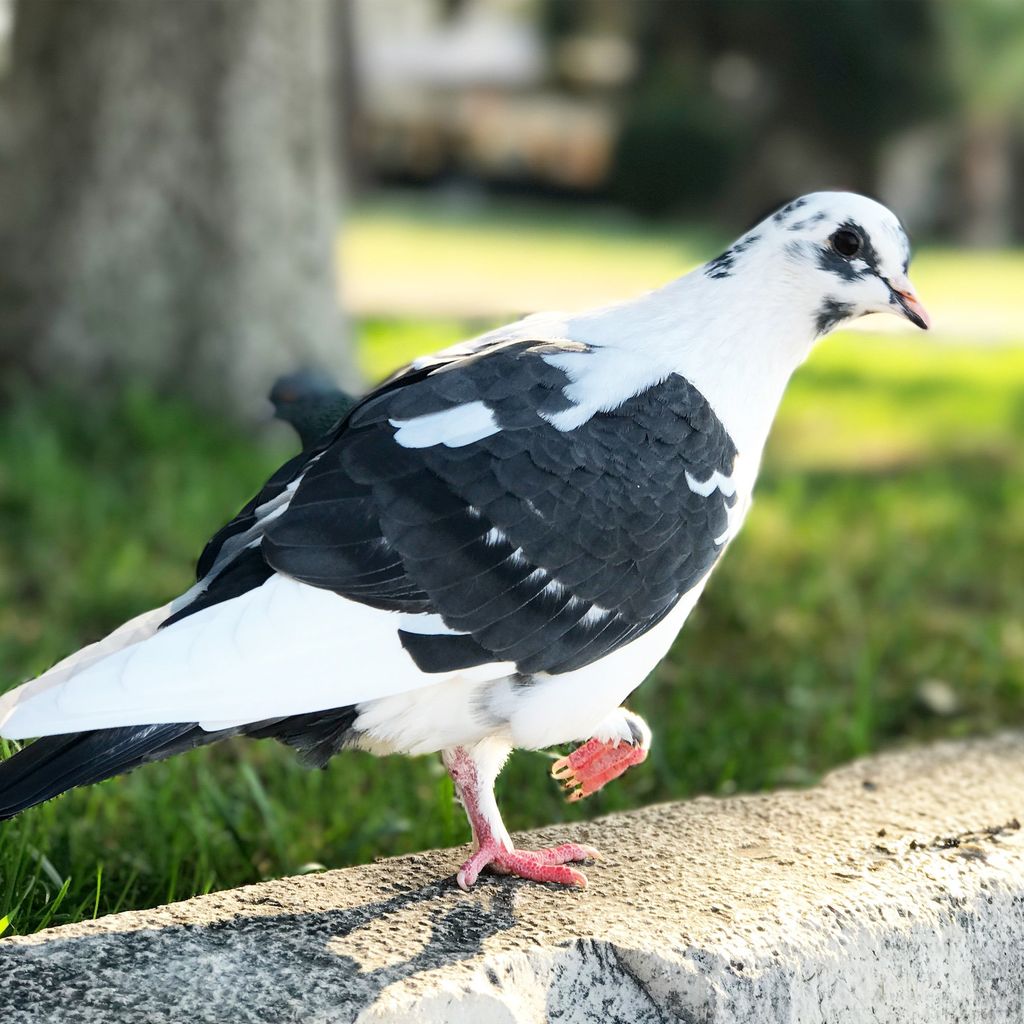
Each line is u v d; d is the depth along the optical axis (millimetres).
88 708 3516
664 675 7590
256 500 4105
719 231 37125
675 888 4133
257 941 3729
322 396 5184
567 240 35000
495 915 3932
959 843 4504
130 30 12055
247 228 12312
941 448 13914
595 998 3721
